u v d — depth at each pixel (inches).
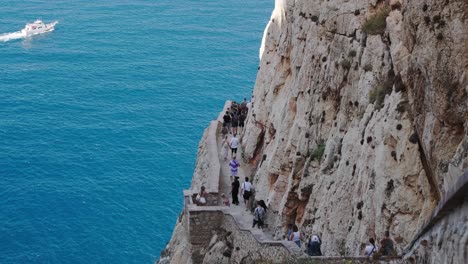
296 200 1581.0
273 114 1806.1
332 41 1519.4
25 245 3294.8
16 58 6348.4
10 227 3462.1
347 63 1461.6
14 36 6939.0
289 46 1796.3
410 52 1128.8
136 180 4037.9
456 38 1012.5
